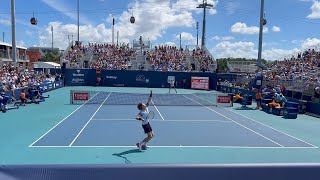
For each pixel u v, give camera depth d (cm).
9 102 2517
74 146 1254
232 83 4084
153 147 1263
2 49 6259
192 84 4678
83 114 2122
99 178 295
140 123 1795
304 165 307
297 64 3897
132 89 4303
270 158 1143
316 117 2250
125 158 1101
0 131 1526
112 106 2573
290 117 2167
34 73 4000
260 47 3322
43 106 2506
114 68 4912
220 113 2330
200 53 5447
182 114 2222
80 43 5409
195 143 1346
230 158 1130
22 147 1227
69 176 293
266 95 2659
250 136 1517
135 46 5566
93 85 4644
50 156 1110
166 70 4922
